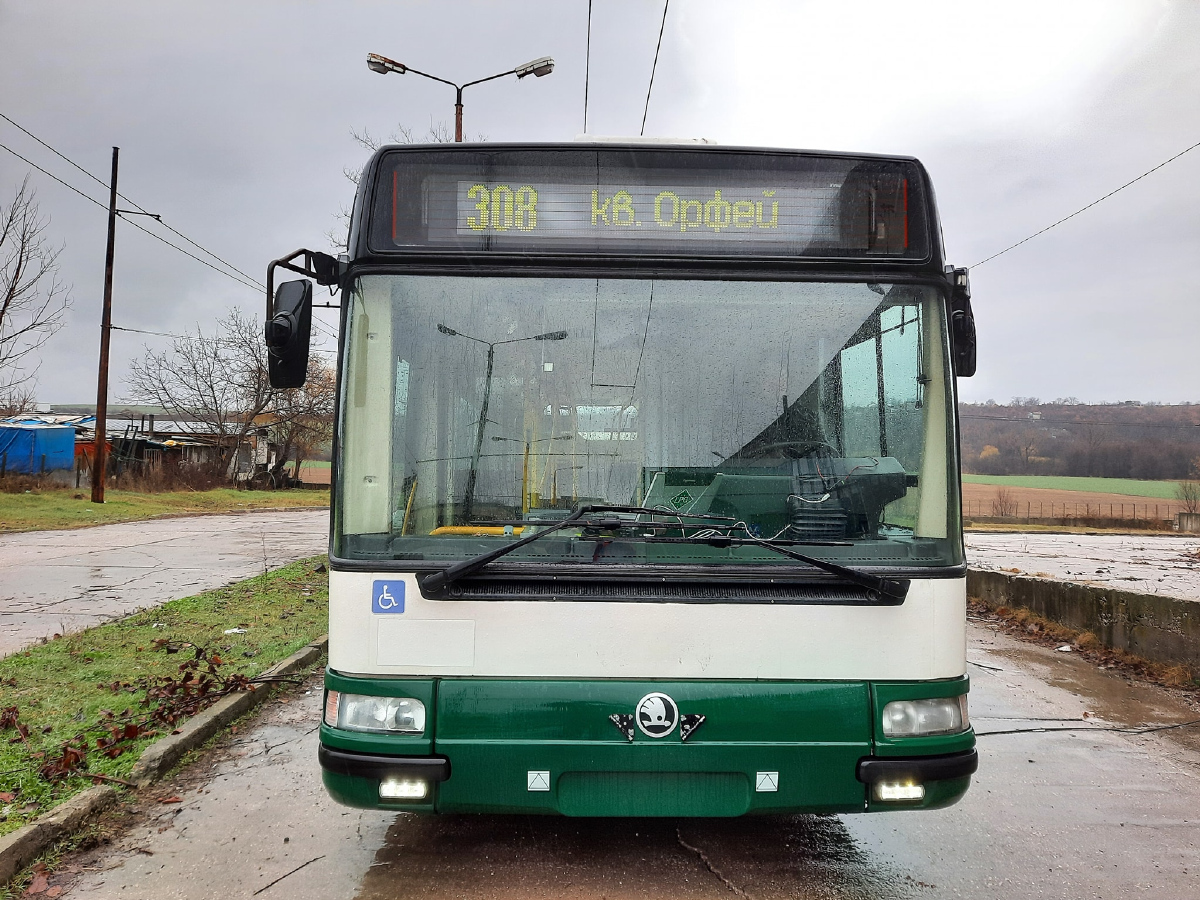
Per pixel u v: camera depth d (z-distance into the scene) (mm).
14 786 4559
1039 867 3998
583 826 4324
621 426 3584
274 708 6527
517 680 3303
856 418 3611
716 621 3322
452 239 3650
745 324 3652
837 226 3719
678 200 3699
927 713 3354
